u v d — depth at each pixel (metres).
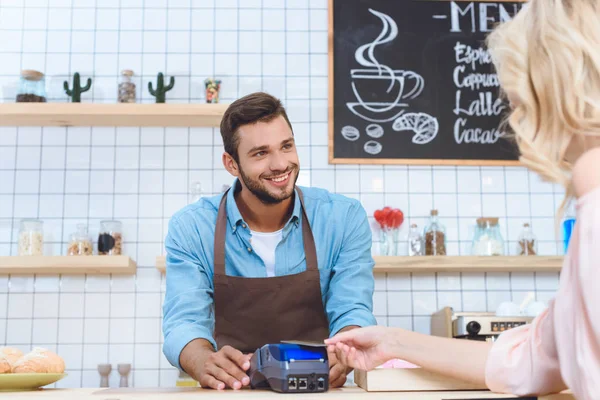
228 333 1.96
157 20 3.40
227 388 1.40
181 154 3.31
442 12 3.44
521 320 2.79
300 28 3.43
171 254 1.91
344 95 3.36
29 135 3.30
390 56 3.40
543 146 0.90
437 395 1.11
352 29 3.41
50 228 3.24
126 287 3.21
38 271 3.12
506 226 3.35
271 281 1.93
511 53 0.94
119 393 1.21
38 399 1.13
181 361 1.61
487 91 3.40
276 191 1.81
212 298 1.94
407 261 3.07
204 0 3.42
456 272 3.29
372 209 3.32
